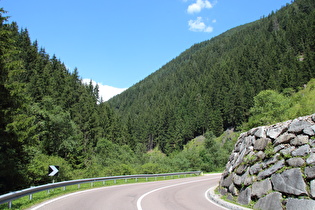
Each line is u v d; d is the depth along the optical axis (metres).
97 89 148.62
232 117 101.44
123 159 48.38
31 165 18.09
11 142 15.48
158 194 13.58
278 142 9.51
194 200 11.52
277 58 124.88
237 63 149.38
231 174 11.91
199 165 47.78
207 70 191.75
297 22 156.00
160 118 126.19
